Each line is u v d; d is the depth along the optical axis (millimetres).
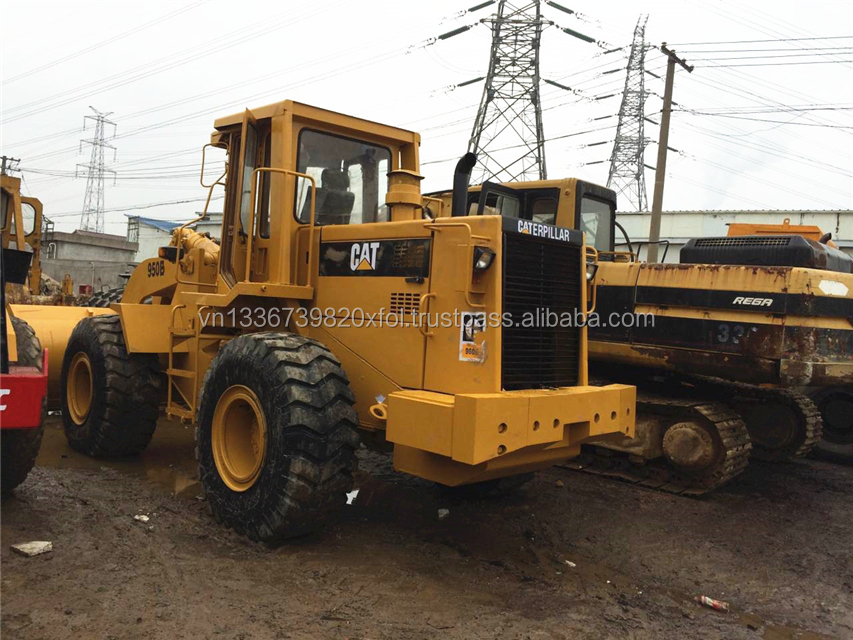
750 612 3869
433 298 4152
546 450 4117
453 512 5172
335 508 4129
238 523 4270
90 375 6035
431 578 3895
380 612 3412
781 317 5617
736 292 5863
